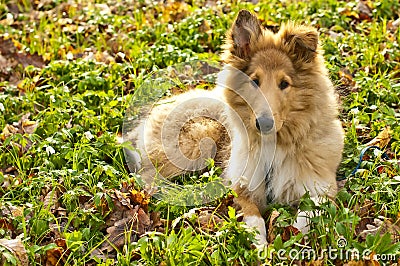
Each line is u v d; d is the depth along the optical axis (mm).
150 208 1812
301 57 1764
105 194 1766
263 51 1763
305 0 2725
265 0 2727
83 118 2088
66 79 2283
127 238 1718
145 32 2561
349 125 2025
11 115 2178
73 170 1859
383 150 1956
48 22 2760
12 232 1746
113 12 2842
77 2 2904
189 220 1736
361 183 1805
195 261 1611
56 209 1807
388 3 2623
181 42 2459
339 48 2363
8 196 1871
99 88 2246
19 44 2547
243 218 1732
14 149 1973
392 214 1744
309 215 1688
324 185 1780
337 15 2564
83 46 2549
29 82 2293
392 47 2352
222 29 2490
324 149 1791
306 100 1761
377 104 2084
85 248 1702
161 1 2840
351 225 1714
